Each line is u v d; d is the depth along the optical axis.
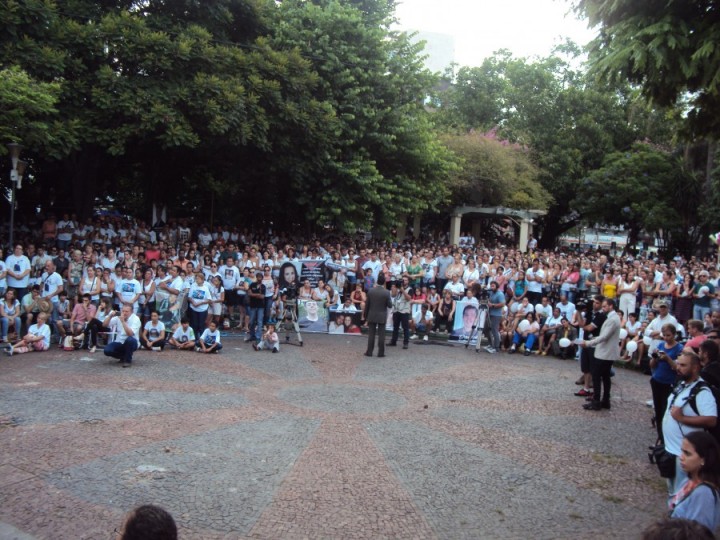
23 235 19.77
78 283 14.91
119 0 17.73
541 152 36.22
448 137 31.38
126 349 11.32
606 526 5.59
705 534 2.38
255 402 9.33
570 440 8.10
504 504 5.99
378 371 12.13
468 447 7.64
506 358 14.34
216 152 21.06
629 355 14.00
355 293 17.20
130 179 27.38
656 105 8.34
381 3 25.20
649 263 18.12
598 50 8.30
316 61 20.86
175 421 8.13
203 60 17.27
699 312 15.37
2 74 13.02
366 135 21.59
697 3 7.46
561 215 39.47
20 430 7.46
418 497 6.05
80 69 15.83
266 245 20.31
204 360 12.32
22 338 13.19
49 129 14.86
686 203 30.70
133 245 17.31
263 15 20.50
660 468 5.52
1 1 14.38
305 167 20.36
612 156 33.97
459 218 32.25
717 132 8.70
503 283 16.86
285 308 15.53
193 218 27.61
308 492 6.04
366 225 22.47
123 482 6.07
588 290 17.00
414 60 23.38
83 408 8.50
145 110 16.30
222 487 6.06
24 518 5.27
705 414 5.19
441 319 17.25
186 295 14.57
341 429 8.16
